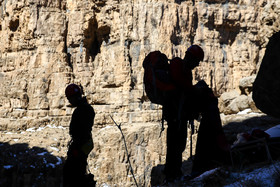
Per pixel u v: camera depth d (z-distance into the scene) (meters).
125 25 41.00
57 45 43.22
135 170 36.19
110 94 41.28
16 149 36.16
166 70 5.01
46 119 41.41
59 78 42.41
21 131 40.12
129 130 37.56
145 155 36.81
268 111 5.49
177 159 5.30
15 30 43.88
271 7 19.53
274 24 18.97
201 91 5.03
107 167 36.19
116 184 35.59
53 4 43.62
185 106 5.04
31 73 42.62
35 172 34.28
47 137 39.28
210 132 5.07
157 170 14.34
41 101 41.84
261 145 4.81
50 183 34.25
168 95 4.94
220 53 42.28
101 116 40.19
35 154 36.06
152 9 40.78
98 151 37.25
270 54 5.27
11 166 33.69
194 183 4.75
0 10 44.62
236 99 28.22
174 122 5.17
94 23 42.59
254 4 43.12
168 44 40.19
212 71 41.53
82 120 5.52
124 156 36.59
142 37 40.75
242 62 42.31
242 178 4.37
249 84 29.12
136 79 40.94
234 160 4.96
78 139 5.50
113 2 41.41
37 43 43.03
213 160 5.06
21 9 43.00
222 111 30.16
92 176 5.77
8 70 43.31
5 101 42.09
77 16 43.00
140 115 39.56
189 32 41.59
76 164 5.53
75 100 5.60
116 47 41.53
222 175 4.59
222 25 42.47
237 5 42.88
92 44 43.91
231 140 15.81
